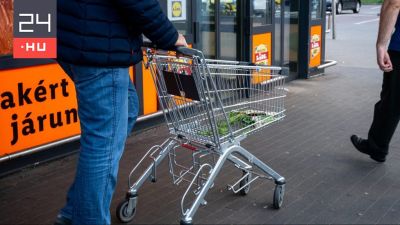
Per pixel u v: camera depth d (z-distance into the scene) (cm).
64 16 289
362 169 517
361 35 1967
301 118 721
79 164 299
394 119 512
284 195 447
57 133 537
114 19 288
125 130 310
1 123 482
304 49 1011
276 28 936
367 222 398
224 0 795
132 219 397
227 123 369
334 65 1166
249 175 437
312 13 1016
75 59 287
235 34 833
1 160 475
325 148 586
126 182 480
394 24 482
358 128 673
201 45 764
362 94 892
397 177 495
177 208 421
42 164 527
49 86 521
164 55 357
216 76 365
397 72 497
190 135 377
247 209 418
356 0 3325
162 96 379
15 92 490
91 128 296
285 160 542
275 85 405
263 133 643
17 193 455
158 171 507
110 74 293
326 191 458
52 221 402
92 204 298
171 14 677
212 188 461
